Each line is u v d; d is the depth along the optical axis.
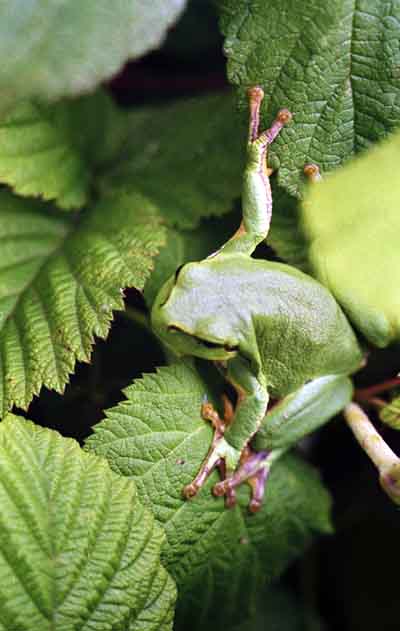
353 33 0.26
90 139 0.30
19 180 0.29
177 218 0.29
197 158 0.30
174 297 0.26
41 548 0.24
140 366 0.29
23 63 0.21
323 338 0.27
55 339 0.26
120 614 0.24
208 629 0.27
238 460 0.27
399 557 0.31
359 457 0.31
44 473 0.25
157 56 0.32
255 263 0.27
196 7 0.31
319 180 0.26
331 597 0.32
